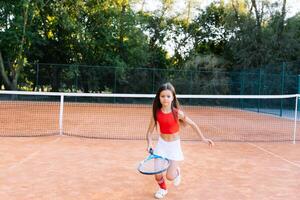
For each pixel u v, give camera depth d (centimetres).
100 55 2873
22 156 683
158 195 461
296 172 633
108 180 540
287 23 2825
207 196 478
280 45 2773
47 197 450
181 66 3388
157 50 3466
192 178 568
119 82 2639
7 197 445
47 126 1177
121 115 1734
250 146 905
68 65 2592
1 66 2531
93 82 2622
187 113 2017
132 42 2931
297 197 486
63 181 525
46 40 2769
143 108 2295
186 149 829
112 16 2866
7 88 2591
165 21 3516
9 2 2467
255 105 2286
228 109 2419
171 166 455
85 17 2862
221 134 1134
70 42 2859
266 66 2589
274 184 549
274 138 1078
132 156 723
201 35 3478
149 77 2659
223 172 615
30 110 1798
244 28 2897
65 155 709
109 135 1026
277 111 2161
